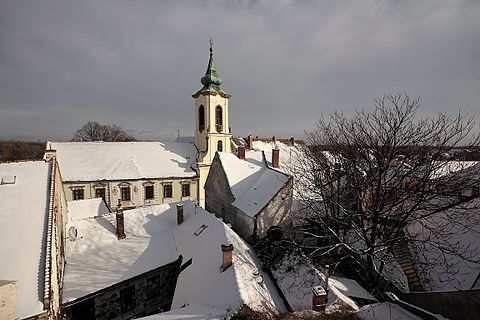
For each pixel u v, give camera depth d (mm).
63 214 19422
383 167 17656
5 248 11383
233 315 11406
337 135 21344
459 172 18438
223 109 40562
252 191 24875
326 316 11914
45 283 10305
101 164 36438
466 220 18047
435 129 17406
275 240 20344
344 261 21734
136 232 21359
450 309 11320
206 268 16016
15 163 16672
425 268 17453
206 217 21375
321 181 21469
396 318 11430
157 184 37406
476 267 15508
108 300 16500
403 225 18109
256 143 50781
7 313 9242
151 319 11898
